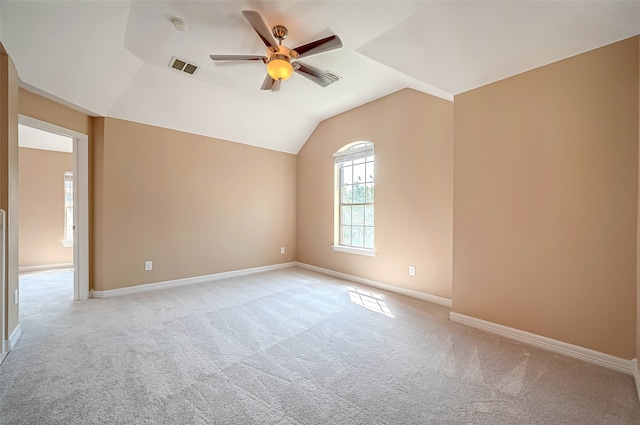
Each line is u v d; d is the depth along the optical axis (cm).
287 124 486
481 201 267
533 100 237
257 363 205
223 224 464
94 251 355
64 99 301
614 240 202
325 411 157
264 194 516
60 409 155
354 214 457
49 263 556
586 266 213
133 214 376
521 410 158
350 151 454
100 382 180
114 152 360
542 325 232
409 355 218
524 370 198
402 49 251
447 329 266
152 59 299
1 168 214
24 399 163
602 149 206
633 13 176
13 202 229
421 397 169
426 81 278
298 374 192
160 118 387
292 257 560
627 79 197
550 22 195
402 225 377
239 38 258
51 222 560
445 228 333
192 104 386
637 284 190
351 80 347
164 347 227
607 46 204
